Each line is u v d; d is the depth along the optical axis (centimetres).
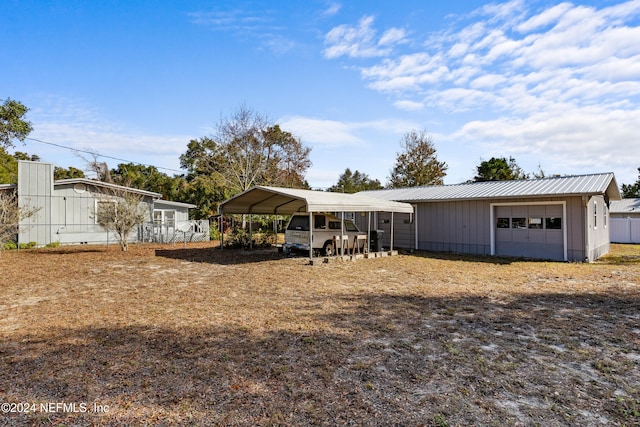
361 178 7419
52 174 1859
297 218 1412
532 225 1388
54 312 596
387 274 1003
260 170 3189
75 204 1955
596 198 1437
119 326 519
